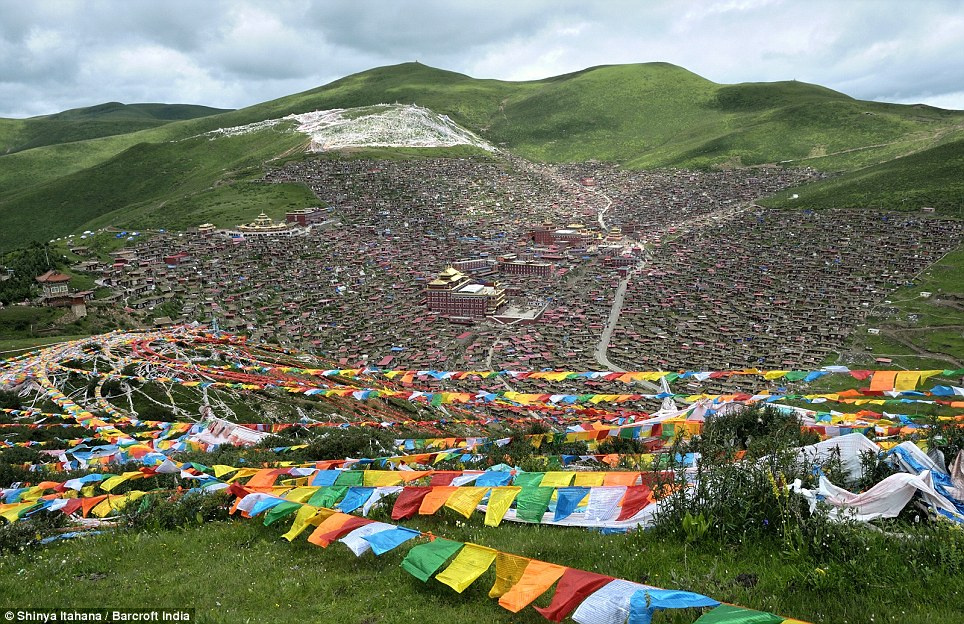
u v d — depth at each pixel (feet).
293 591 48.24
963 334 524.52
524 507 57.47
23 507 72.90
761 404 100.94
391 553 53.83
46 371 286.87
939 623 35.60
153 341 370.94
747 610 33.42
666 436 104.63
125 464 106.63
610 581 37.88
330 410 278.05
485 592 44.93
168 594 49.06
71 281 588.91
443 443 119.65
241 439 148.87
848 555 43.14
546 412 222.48
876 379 94.48
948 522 46.21
